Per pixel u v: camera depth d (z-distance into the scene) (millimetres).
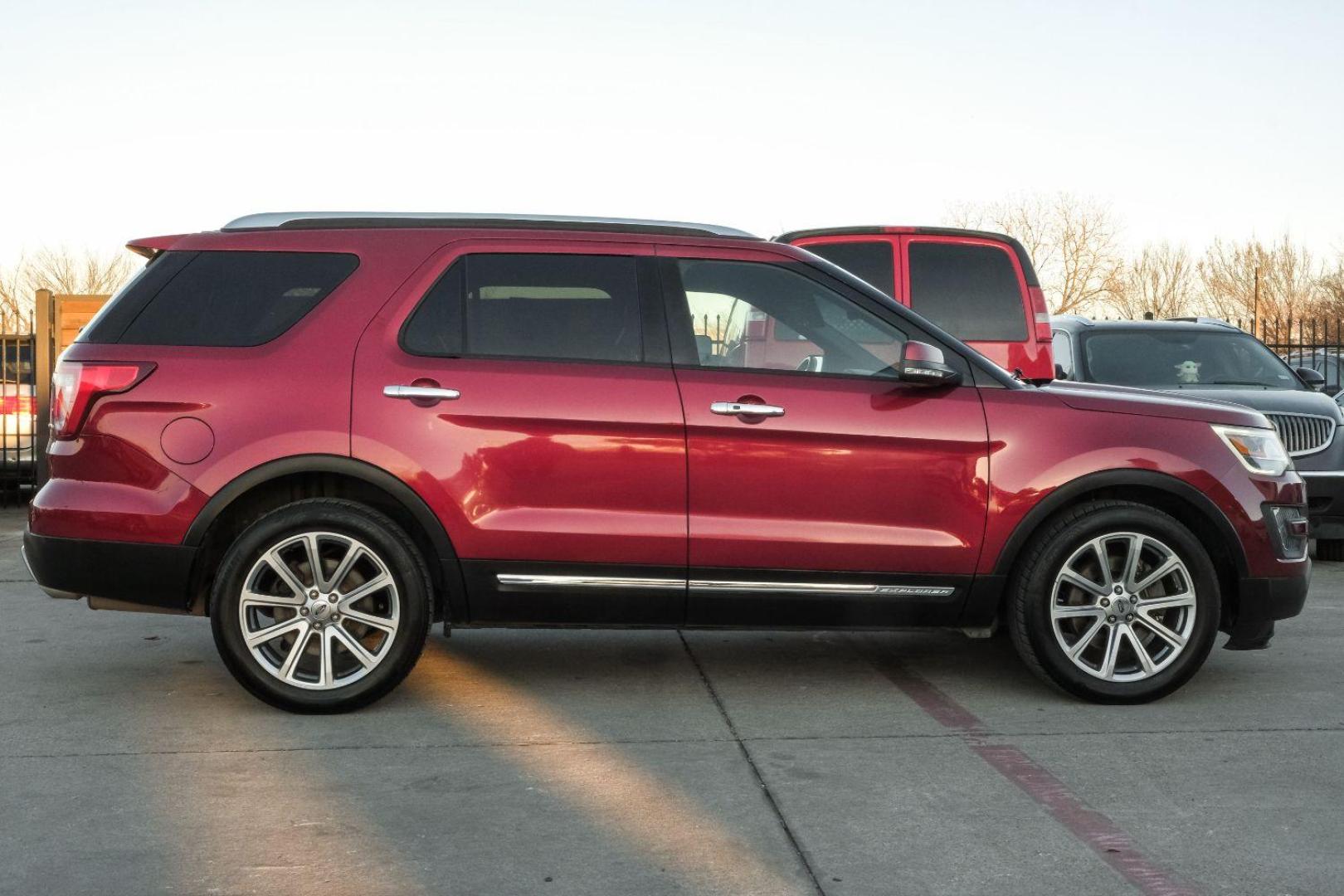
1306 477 9297
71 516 4984
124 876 3420
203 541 4988
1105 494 5402
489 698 5355
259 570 4980
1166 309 66625
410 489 5008
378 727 4895
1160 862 3549
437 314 5145
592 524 5055
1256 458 5406
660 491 5090
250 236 5211
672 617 5180
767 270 5324
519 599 5094
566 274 5230
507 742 4703
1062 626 5320
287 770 4352
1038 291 8602
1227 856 3592
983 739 4758
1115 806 4004
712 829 3791
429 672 5824
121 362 5020
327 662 5023
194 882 3383
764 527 5117
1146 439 5289
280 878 3414
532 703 5273
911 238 8586
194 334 5086
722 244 5340
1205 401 5527
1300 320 14344
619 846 3650
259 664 5000
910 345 5133
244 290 5148
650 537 5070
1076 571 5293
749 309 5281
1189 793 4137
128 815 3898
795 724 4965
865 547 5148
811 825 3830
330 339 5074
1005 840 3715
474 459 5027
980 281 8578
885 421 5168
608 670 5883
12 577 8578
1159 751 4613
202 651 6223
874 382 5242
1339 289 59656
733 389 5133
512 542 5035
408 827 3799
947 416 5211
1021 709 5199
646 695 5406
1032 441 5234
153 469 4980
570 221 5383
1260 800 4074
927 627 5312
